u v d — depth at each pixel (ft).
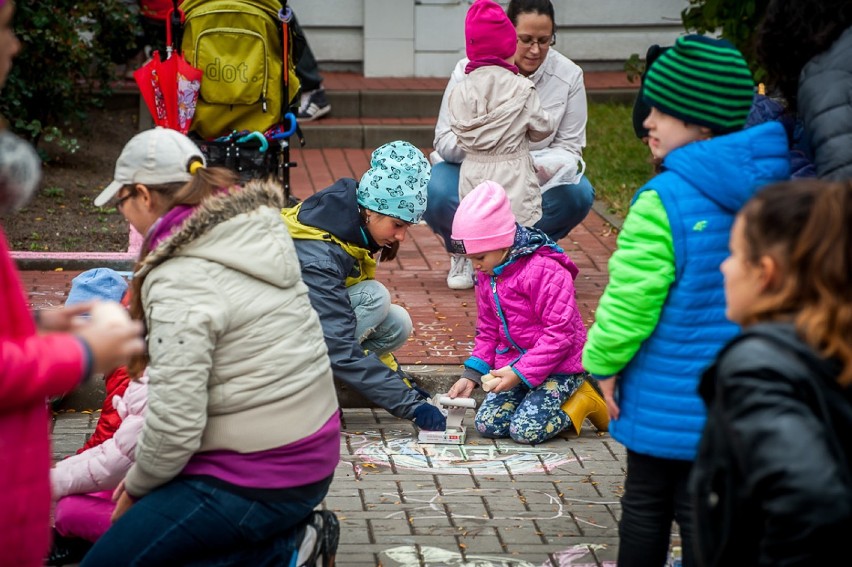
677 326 10.46
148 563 10.41
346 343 16.08
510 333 16.63
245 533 10.60
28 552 8.07
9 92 29.53
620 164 34.86
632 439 10.77
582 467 16.02
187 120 23.38
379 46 42.63
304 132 37.42
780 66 12.78
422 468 15.89
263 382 10.43
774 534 6.91
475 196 16.01
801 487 6.77
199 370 10.05
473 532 13.84
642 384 10.69
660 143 11.07
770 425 6.94
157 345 10.06
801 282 7.28
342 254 16.16
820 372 7.12
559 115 23.00
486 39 20.99
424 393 17.52
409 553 13.25
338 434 11.35
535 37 22.04
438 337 20.86
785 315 7.43
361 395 17.43
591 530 13.97
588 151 36.17
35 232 26.94
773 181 10.39
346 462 16.02
